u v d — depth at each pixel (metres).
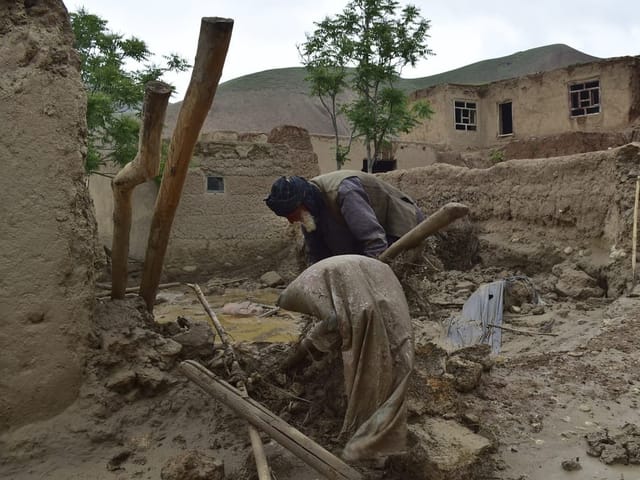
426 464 2.69
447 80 67.50
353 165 19.92
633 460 3.10
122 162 11.03
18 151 3.18
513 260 9.44
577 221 8.66
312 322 3.48
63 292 3.31
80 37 11.13
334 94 15.10
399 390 2.56
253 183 13.31
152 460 3.10
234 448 3.16
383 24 14.04
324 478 2.88
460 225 10.49
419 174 11.70
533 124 22.81
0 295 3.12
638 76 21.03
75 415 3.29
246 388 3.51
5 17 3.25
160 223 3.82
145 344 3.63
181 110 3.15
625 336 5.09
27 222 3.20
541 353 5.05
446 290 8.44
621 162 7.73
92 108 10.02
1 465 3.02
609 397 3.89
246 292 11.38
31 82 3.23
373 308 2.65
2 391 3.11
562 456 3.18
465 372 3.82
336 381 3.35
